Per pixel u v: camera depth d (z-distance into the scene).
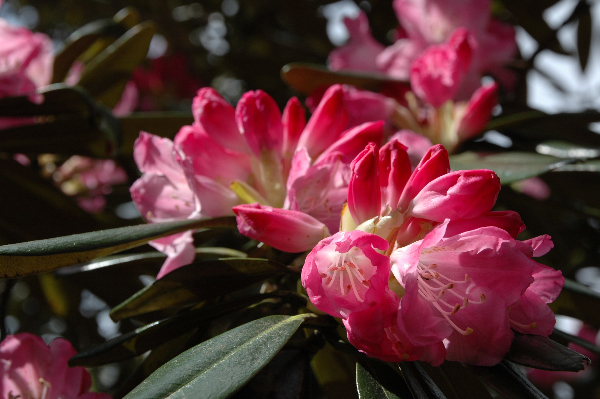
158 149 0.47
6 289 0.57
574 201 0.75
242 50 1.15
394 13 0.93
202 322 0.42
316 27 1.02
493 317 0.35
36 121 0.64
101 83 0.69
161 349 0.44
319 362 0.48
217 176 0.45
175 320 0.40
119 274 0.63
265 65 1.02
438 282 0.36
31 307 1.02
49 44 0.67
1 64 0.64
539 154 0.54
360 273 0.36
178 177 0.47
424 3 0.70
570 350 0.35
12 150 0.59
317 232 0.39
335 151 0.43
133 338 0.41
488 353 0.35
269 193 0.45
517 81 0.81
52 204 0.62
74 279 0.64
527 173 0.50
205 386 0.34
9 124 0.63
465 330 0.35
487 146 0.62
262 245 0.45
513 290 0.35
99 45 0.73
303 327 0.39
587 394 1.18
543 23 0.86
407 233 0.37
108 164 0.84
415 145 0.52
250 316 0.43
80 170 0.81
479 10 0.69
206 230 0.47
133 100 0.82
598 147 0.67
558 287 0.36
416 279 0.33
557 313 0.51
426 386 0.36
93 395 0.43
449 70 0.58
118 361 0.42
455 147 0.61
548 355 0.35
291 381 0.38
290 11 1.01
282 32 1.12
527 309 0.36
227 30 1.16
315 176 0.42
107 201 0.82
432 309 0.36
